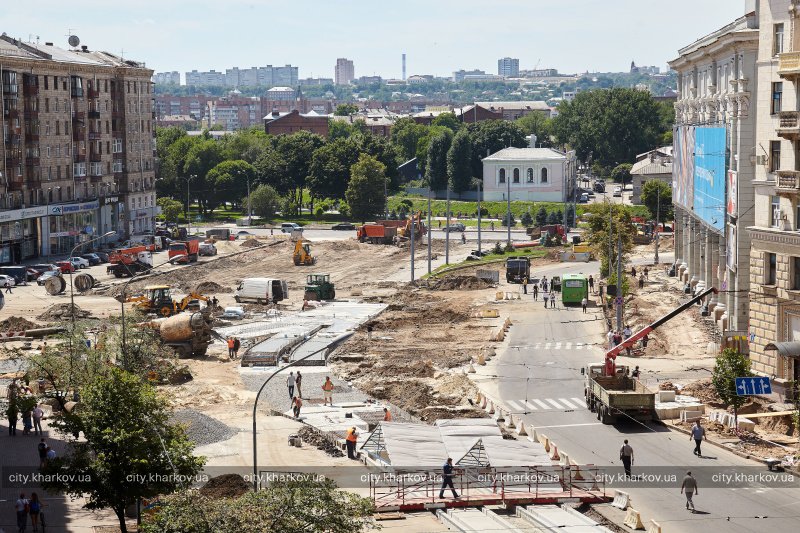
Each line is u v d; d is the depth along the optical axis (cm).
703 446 6431
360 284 15112
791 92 7606
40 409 6875
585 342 10281
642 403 6844
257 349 9662
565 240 19362
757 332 7981
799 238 7419
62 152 18075
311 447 6544
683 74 14062
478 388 8219
